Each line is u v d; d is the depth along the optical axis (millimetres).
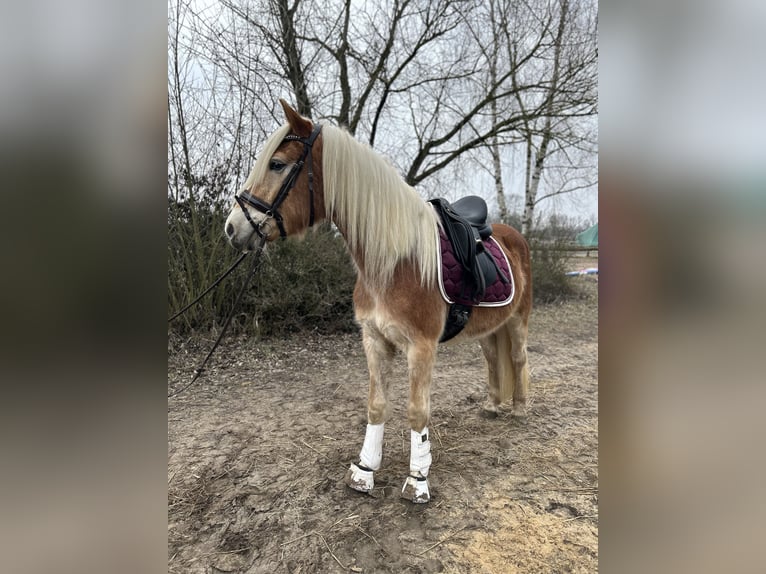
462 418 2744
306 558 1520
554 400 3117
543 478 2029
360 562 1501
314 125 1646
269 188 1570
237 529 1667
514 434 2512
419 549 1559
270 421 2705
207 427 2615
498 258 2219
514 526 1683
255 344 4242
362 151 1663
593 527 1677
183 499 1854
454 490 1921
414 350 1708
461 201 2371
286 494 1890
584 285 8516
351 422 2688
